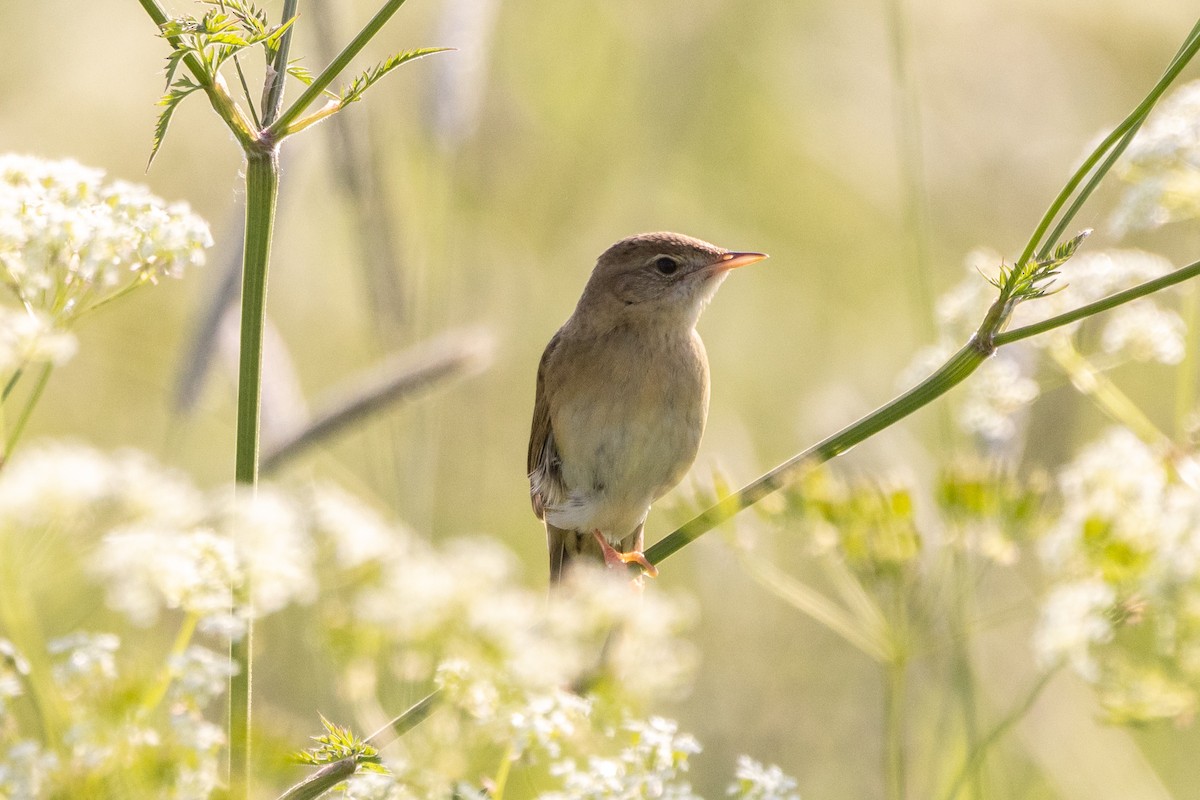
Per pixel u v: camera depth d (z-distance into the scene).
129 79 15.27
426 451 10.27
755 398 15.28
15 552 4.49
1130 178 8.91
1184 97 8.84
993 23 17.17
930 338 9.88
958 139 16.81
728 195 16.45
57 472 4.53
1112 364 8.95
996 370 9.16
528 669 4.57
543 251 14.88
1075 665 6.72
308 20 10.97
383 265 11.20
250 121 5.36
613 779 4.82
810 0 16.94
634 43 15.87
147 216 5.51
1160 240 14.25
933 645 7.82
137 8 15.42
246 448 5.25
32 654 4.43
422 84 11.56
